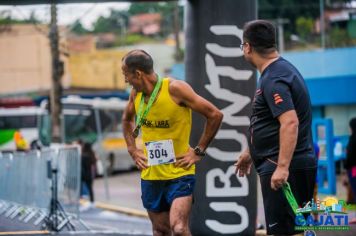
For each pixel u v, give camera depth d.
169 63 84.12
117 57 77.50
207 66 16.78
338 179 37.62
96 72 76.31
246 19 16.91
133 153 11.20
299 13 62.34
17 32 77.69
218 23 16.78
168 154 10.73
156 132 10.77
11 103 67.06
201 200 16.61
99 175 53.75
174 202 10.62
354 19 58.34
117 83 77.00
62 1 17.23
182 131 10.74
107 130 55.59
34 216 22.66
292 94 9.16
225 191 16.59
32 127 60.47
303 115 9.23
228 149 16.59
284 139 8.91
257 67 9.52
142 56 10.57
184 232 10.51
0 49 78.12
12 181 25.16
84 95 68.38
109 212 31.36
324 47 53.38
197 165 16.67
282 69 9.23
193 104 10.62
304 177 9.23
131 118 11.35
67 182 22.64
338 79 44.97
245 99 16.75
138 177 53.34
